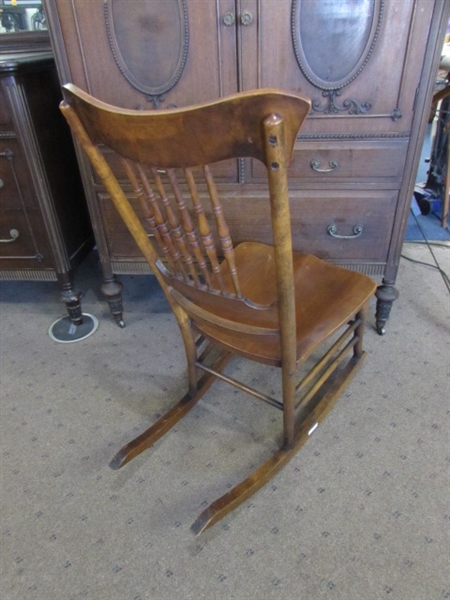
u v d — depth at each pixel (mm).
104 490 1092
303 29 1061
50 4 1095
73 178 1589
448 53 1675
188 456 1165
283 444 1124
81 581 922
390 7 1022
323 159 1229
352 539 971
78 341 1582
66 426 1264
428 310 1647
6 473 1139
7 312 1747
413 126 1161
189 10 1066
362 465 1121
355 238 1345
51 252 1491
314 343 978
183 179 1302
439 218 2293
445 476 1089
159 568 937
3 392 1379
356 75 1106
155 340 1579
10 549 980
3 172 1357
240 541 977
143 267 1497
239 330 935
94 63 1160
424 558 932
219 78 1145
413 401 1290
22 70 1220
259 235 1362
